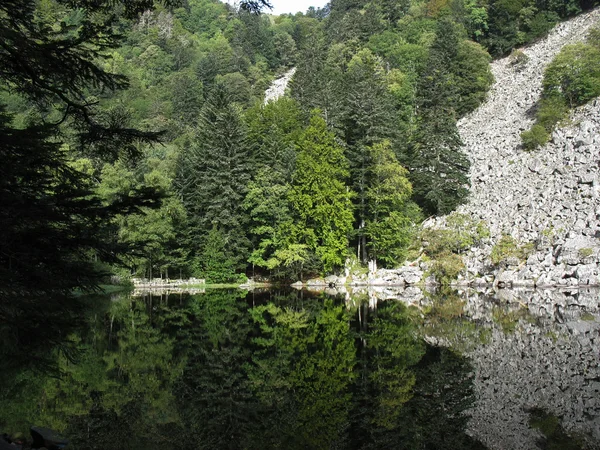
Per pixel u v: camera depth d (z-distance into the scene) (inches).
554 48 3673.7
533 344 801.6
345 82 2869.1
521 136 2608.3
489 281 1909.4
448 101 2780.5
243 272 2281.0
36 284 320.2
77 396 549.0
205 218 2169.0
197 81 4328.3
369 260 2213.3
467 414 475.8
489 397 529.0
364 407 502.0
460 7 4525.1
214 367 678.5
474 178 2605.8
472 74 3533.5
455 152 2401.6
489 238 2082.9
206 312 1283.2
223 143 2138.3
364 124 2191.2
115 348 810.8
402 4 4950.8
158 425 454.3
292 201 2118.6
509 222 2130.9
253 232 2170.3
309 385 583.8
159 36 5290.4
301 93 3272.6
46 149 330.6
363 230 2137.1
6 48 302.0
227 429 444.1
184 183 2283.5
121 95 3666.3
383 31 4549.7
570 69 2817.4
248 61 5078.7
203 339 890.1
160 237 2007.9
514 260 1907.0
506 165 2573.8
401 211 2208.4
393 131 2354.8
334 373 636.7
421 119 2723.9
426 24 4453.7
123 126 372.2
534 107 2974.9
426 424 451.2
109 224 348.5
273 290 1972.2
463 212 2342.5
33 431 386.9
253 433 432.5
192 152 2301.9
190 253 2282.2
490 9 4202.8
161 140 378.3
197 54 5118.1
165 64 4916.3
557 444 399.2
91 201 333.7
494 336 878.4
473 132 3134.8
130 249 350.9
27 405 515.5
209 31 6136.8
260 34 5605.3
